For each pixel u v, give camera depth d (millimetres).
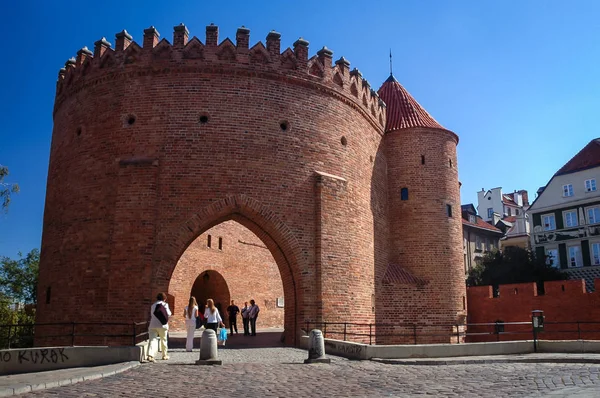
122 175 22812
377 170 30922
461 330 30578
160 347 17250
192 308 20188
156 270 21969
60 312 23328
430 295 30234
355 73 28969
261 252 44688
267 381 13125
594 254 54812
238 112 23984
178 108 23703
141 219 22281
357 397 10945
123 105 24172
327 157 25828
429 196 31609
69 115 26266
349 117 27703
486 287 35562
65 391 11555
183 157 23203
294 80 25359
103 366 15391
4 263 61312
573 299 31438
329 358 17234
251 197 23375
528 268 50562
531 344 19594
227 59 24344
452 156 33219
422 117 33750
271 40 25266
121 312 21500
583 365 16031
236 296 41062
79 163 24656
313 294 23875
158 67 24109
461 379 13414
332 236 24828
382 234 30500
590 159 57906
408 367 16000
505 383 12539
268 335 31312
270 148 24141
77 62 26438
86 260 23016
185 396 11070
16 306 52750
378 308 28906
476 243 70312
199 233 23781
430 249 30875
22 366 15219
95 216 23375
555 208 58812
